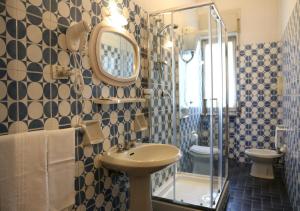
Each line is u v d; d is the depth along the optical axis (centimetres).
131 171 154
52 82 129
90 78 158
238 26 376
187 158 257
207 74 243
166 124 255
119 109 190
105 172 173
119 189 191
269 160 312
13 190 106
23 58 114
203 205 204
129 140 202
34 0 119
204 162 247
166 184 245
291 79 244
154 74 238
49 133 124
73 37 136
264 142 372
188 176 257
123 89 194
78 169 149
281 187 288
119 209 191
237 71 381
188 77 255
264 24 365
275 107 363
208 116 243
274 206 241
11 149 106
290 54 250
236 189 284
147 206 172
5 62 107
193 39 248
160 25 242
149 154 190
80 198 151
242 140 385
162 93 249
